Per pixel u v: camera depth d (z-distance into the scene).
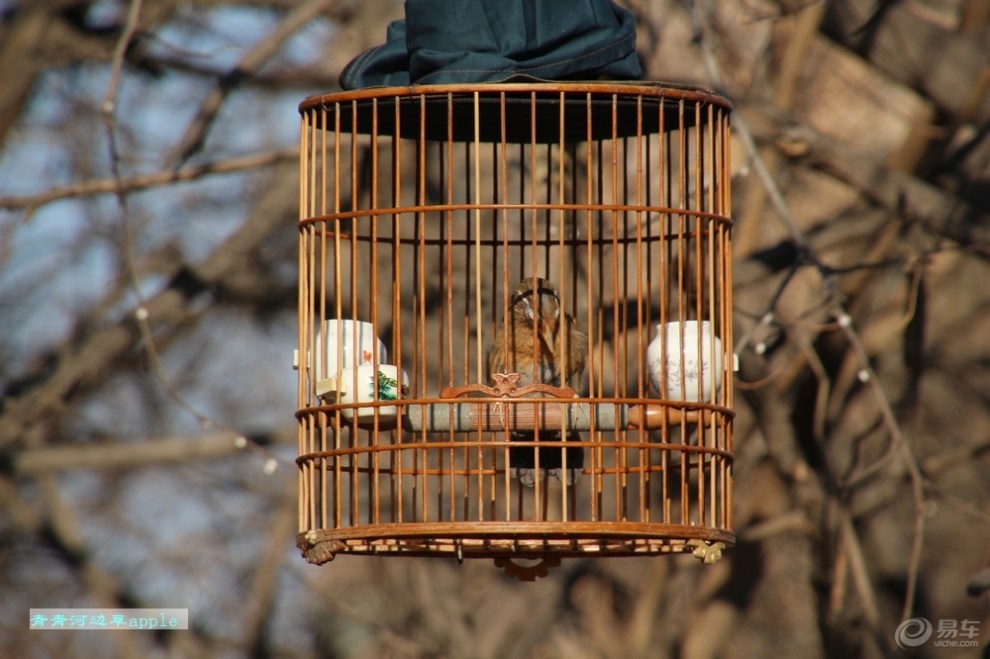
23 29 18.06
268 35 16.47
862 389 15.34
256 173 19.02
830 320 14.91
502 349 9.82
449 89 8.25
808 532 15.27
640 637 16.28
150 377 19.70
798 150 14.36
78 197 16.70
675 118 9.23
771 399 14.25
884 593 17.12
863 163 14.32
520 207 8.16
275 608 19.28
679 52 14.57
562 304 8.68
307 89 19.05
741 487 15.79
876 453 15.26
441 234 9.58
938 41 14.48
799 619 18.41
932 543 17.52
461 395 8.41
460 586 17.00
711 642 16.34
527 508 15.12
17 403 17.81
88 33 18.47
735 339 14.09
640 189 8.41
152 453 17.69
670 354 8.80
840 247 15.03
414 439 9.68
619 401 8.32
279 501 19.14
